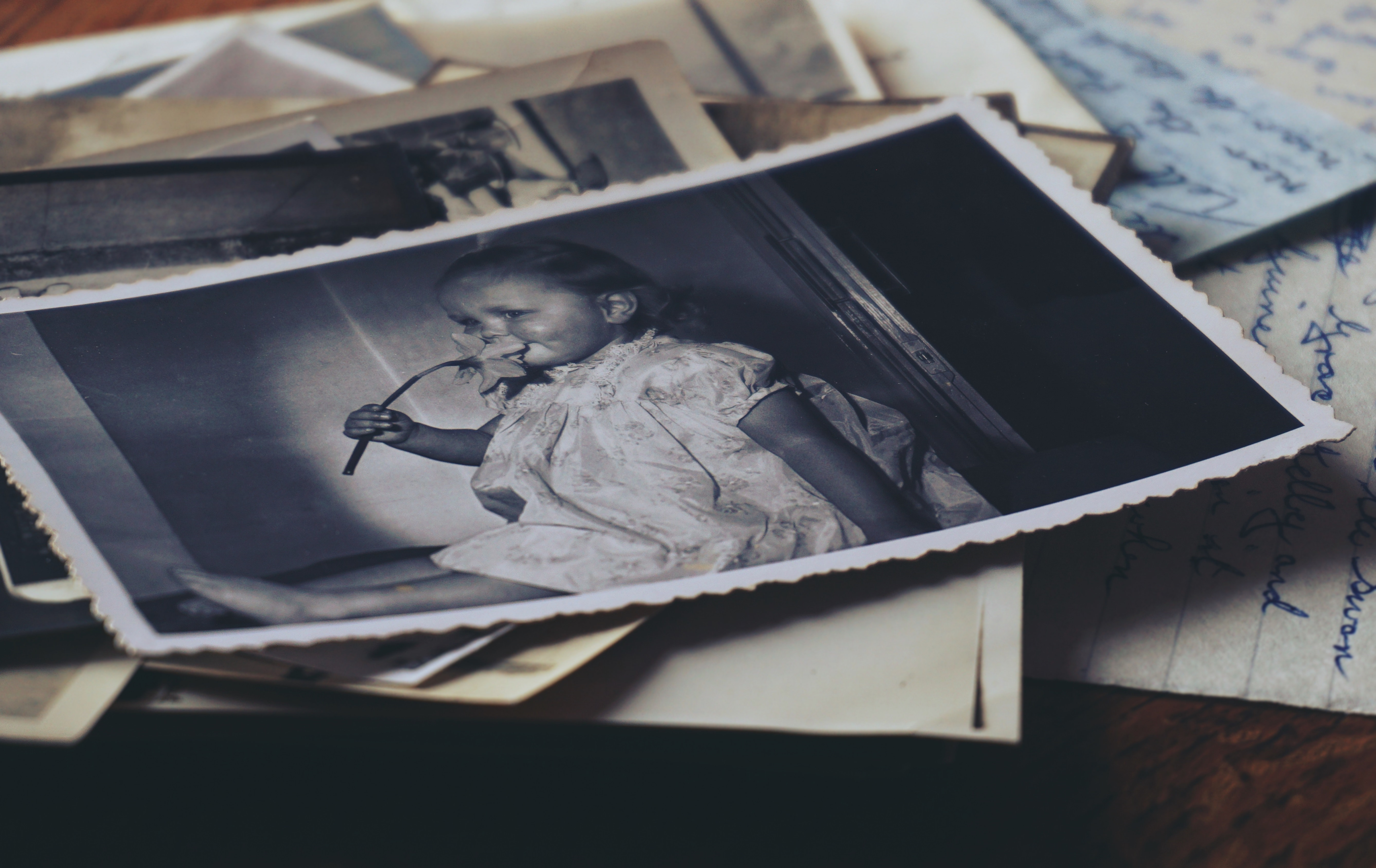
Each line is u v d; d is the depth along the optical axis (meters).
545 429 0.34
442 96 0.47
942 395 0.34
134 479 0.32
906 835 0.31
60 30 0.59
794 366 0.35
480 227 0.40
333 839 0.31
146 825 0.31
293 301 0.38
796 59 0.52
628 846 0.31
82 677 0.29
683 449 0.33
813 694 0.29
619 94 0.47
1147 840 0.30
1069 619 0.34
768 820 0.31
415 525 0.32
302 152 0.43
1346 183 0.47
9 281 0.39
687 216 0.40
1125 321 0.36
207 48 0.55
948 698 0.29
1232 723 0.32
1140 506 0.37
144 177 0.41
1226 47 0.56
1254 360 0.35
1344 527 0.36
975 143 0.42
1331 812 0.31
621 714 0.29
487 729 0.30
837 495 0.32
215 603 0.29
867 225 0.39
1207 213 0.46
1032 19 0.59
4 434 0.33
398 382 0.35
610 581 0.30
